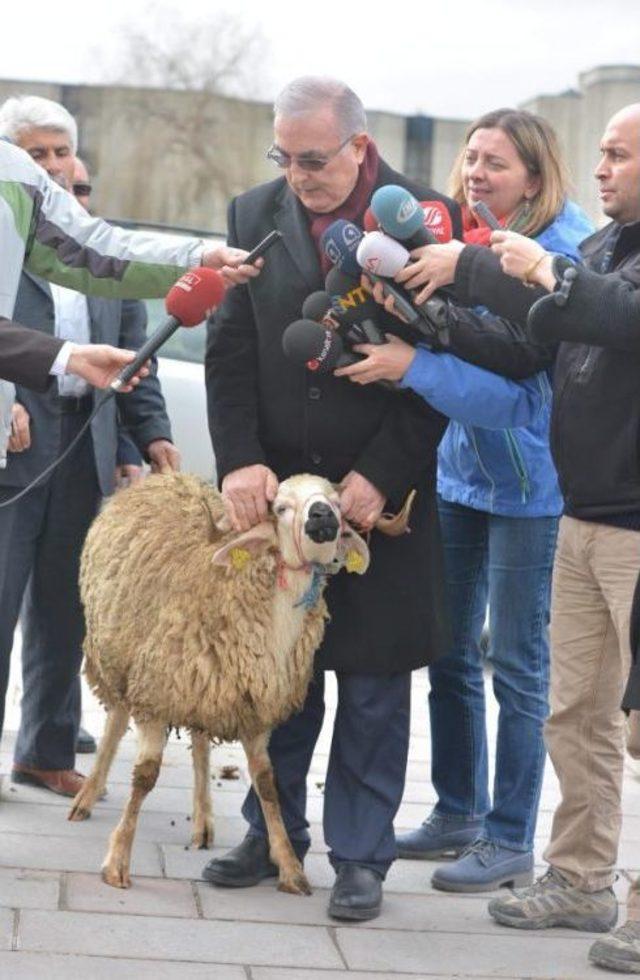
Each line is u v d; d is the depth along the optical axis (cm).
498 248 551
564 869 614
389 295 569
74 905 593
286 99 582
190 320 570
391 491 604
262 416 628
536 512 656
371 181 603
